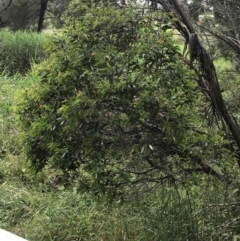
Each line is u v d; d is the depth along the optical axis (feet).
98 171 10.45
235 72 18.65
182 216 12.62
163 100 9.95
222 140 11.13
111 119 10.26
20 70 34.55
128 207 13.92
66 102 10.48
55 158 10.78
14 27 58.08
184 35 11.71
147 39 10.30
